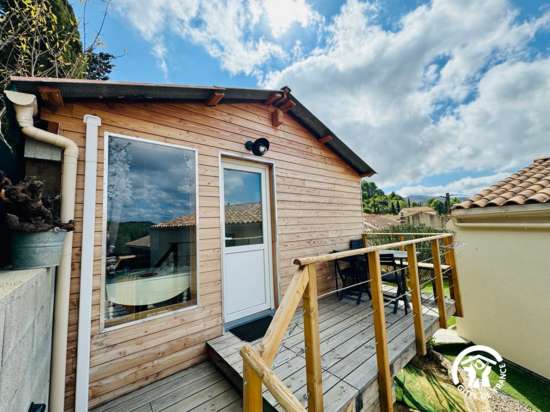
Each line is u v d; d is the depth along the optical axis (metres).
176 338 2.29
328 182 4.32
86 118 2.01
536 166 4.47
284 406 0.76
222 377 2.16
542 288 3.19
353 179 4.89
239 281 2.99
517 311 3.44
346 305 3.55
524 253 3.38
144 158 2.32
